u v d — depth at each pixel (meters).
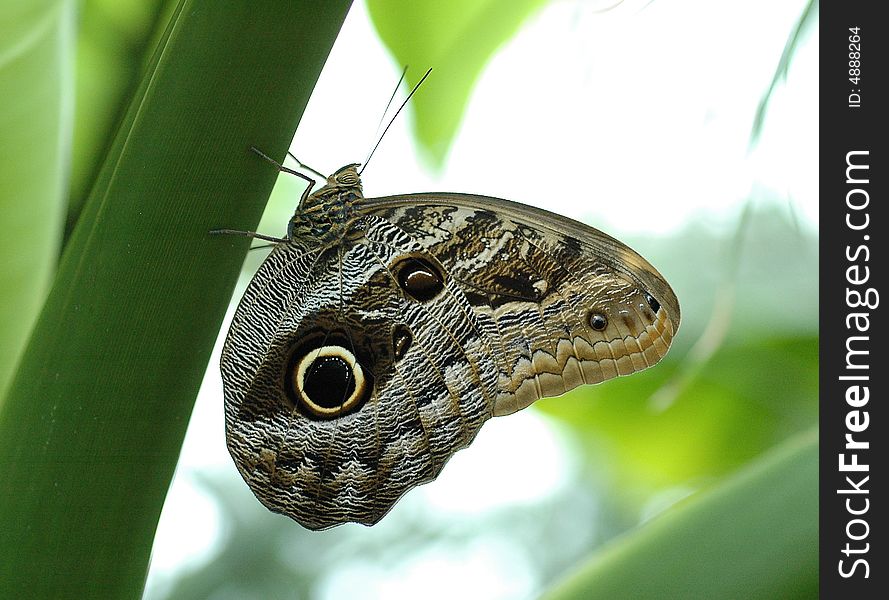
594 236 0.73
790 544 0.66
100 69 0.69
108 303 0.65
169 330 0.65
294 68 0.66
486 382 0.74
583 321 0.74
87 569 0.65
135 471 0.65
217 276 0.66
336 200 0.74
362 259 0.74
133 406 0.65
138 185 0.65
